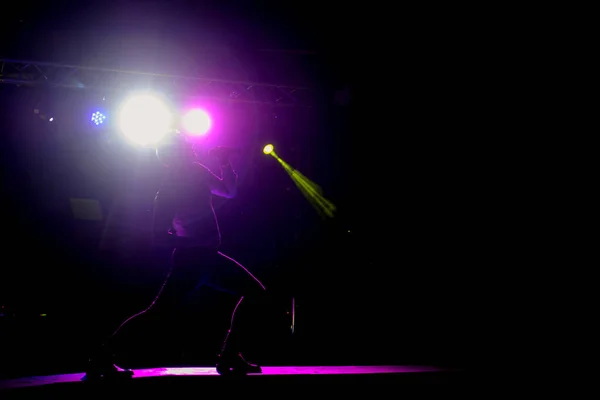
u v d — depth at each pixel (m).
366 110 9.76
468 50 8.29
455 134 9.14
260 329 7.77
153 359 7.25
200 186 4.48
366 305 9.45
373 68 9.16
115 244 11.32
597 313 8.09
